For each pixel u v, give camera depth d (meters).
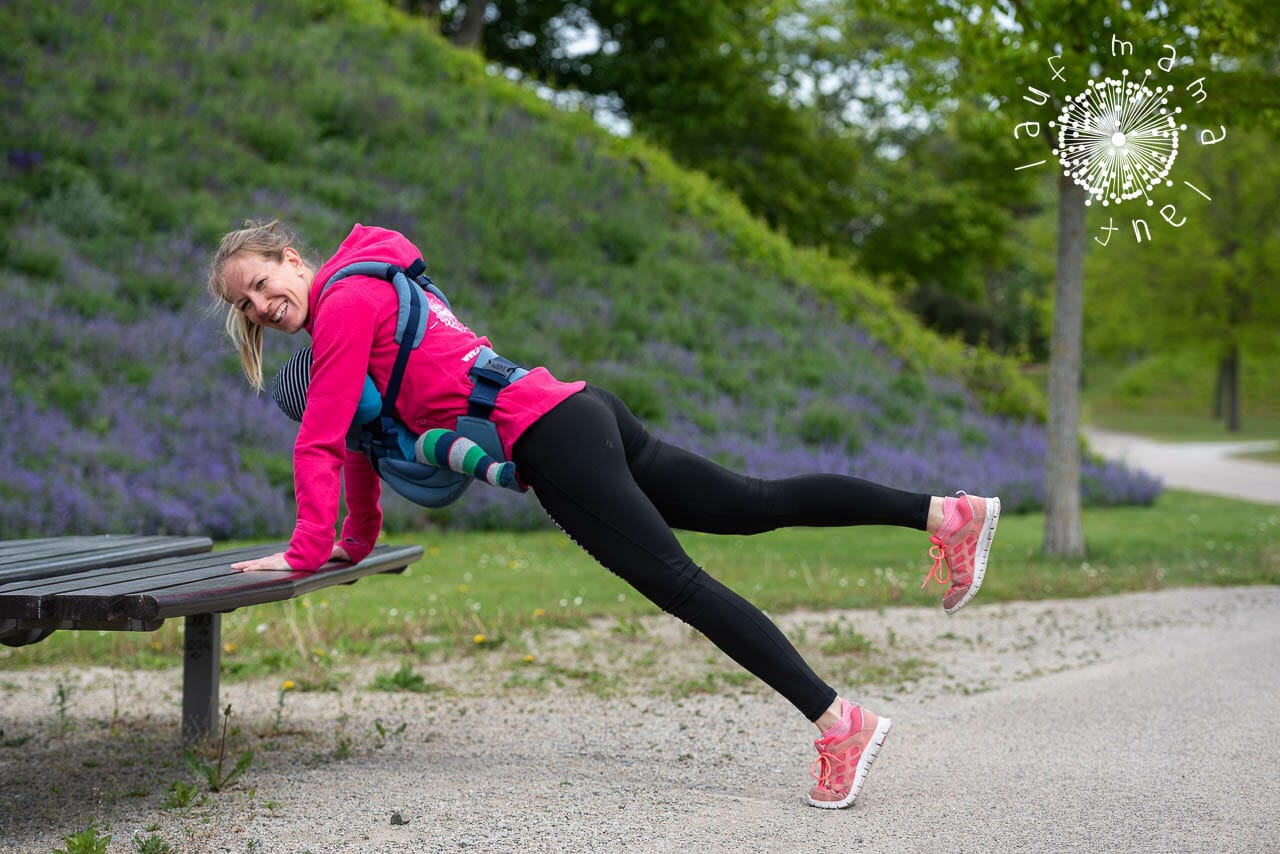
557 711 4.09
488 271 14.05
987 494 12.54
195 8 17.34
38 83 13.76
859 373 15.08
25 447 9.19
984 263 33.94
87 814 2.84
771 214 27.94
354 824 2.72
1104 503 13.49
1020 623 5.91
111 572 2.89
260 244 2.97
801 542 9.62
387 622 5.75
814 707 2.82
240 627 5.43
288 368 3.07
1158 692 4.16
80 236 12.09
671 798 2.95
